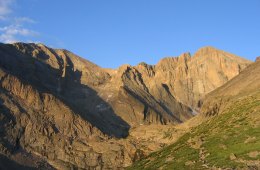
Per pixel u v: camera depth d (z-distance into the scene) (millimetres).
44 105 155250
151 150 136125
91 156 139500
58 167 133125
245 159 73312
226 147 81000
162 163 93312
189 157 86000
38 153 136500
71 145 143500
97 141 149125
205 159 80500
